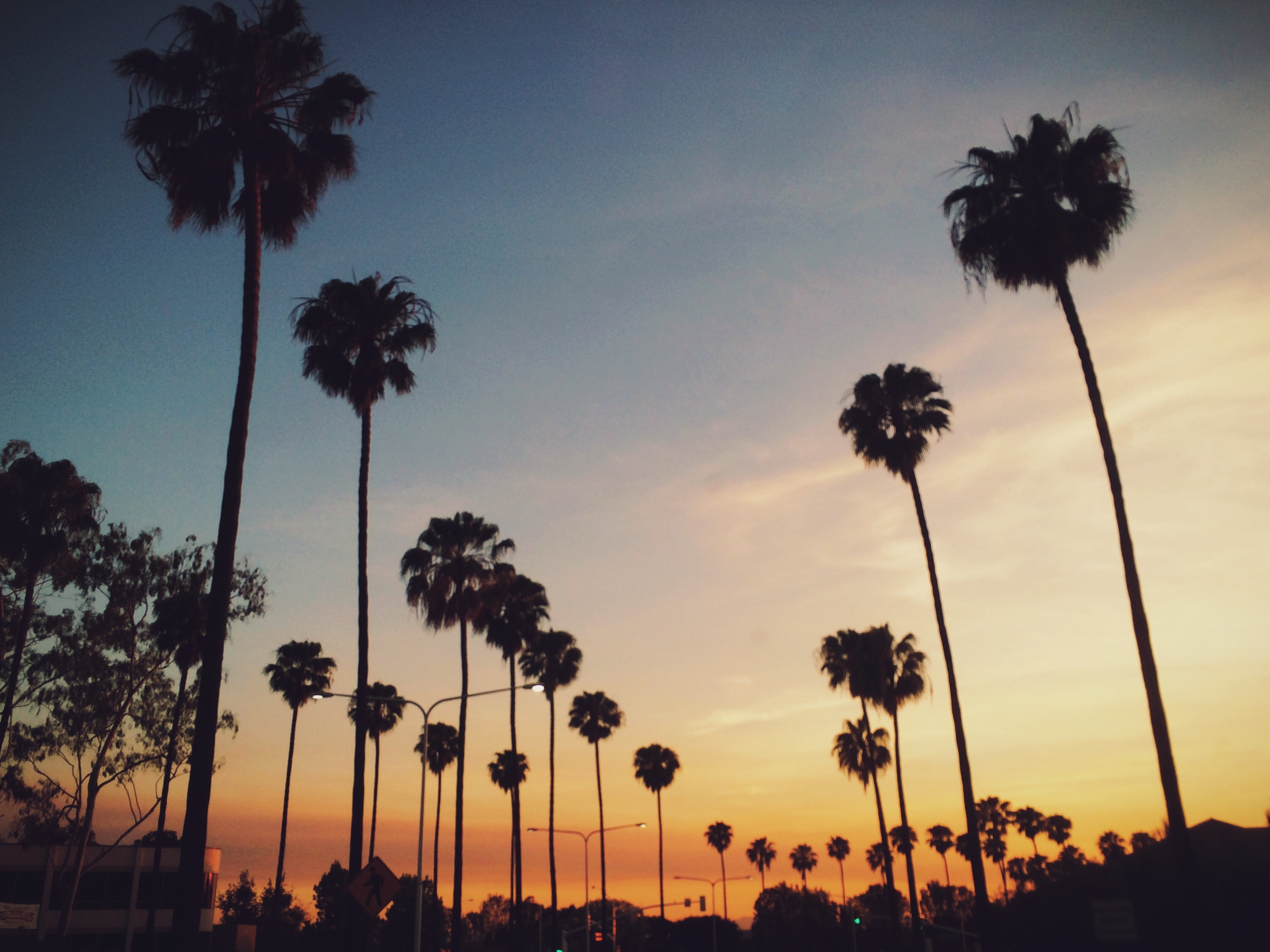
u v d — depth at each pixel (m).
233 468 19.06
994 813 109.69
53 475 45.69
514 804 51.38
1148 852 28.06
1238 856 26.73
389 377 33.12
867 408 38.28
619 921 100.00
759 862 121.94
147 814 47.75
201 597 47.22
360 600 29.88
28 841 47.09
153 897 50.91
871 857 128.25
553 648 63.34
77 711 44.34
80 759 45.34
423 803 30.73
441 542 48.09
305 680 76.31
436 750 82.75
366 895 24.20
